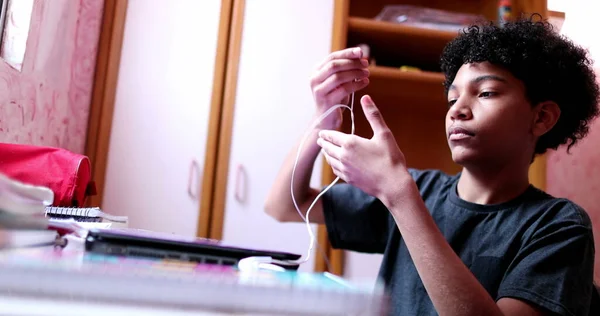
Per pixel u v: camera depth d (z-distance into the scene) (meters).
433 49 1.70
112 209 1.50
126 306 0.28
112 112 1.55
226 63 1.60
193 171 1.53
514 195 0.84
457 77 0.86
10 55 1.11
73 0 1.40
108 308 0.27
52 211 0.74
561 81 0.87
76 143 1.48
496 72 0.80
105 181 1.51
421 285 0.81
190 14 1.61
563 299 0.64
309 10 1.63
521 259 0.71
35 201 0.41
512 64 0.80
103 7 1.59
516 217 0.79
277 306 0.29
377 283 0.37
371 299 0.31
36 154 0.93
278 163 1.55
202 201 1.52
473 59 0.83
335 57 0.88
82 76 1.49
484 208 0.83
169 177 1.53
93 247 0.42
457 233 0.83
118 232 0.46
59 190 0.90
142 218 1.50
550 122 0.85
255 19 1.61
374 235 0.98
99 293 0.27
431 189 0.98
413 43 1.67
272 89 1.58
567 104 0.89
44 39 1.24
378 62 1.82
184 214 1.51
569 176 1.84
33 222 0.40
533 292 0.64
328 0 1.63
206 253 0.47
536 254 0.69
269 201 0.99
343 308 0.30
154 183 1.52
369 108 0.67
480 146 0.79
